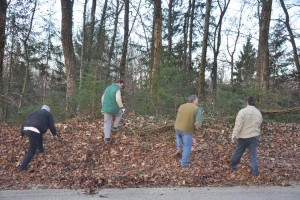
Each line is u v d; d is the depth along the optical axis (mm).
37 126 7395
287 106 14234
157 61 13492
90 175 7051
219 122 10977
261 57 14453
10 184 6625
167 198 5898
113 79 14406
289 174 7406
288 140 10195
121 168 7586
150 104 12516
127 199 5844
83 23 18688
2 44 14461
